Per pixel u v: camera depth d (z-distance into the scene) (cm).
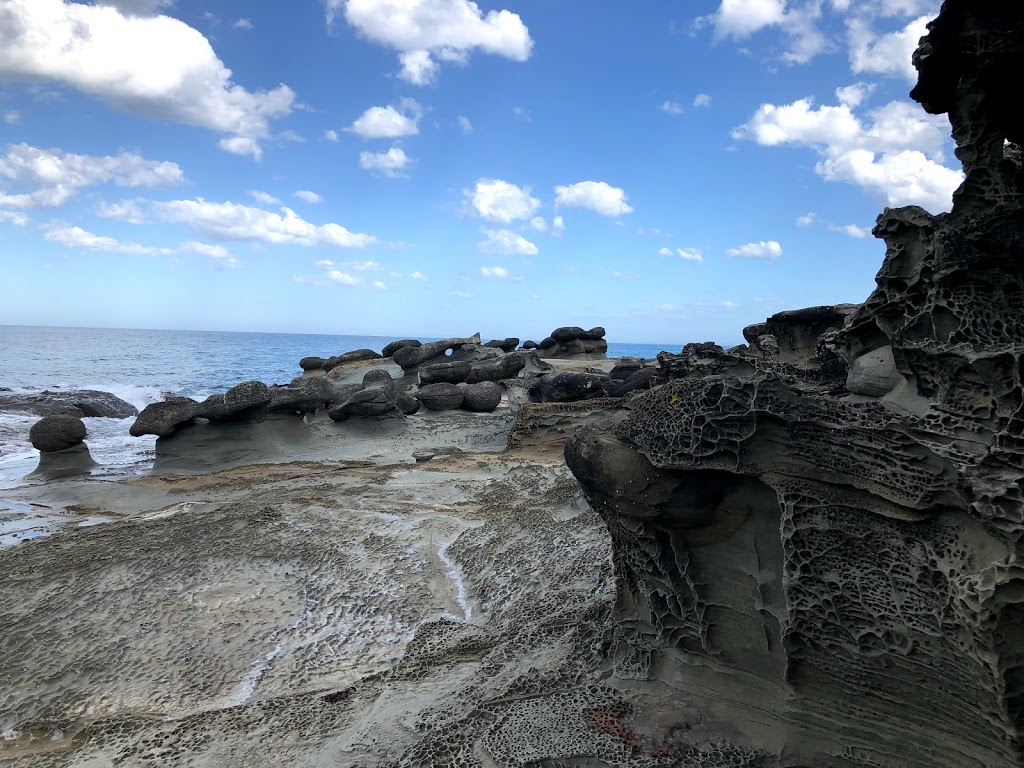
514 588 530
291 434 1159
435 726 342
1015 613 226
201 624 520
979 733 254
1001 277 270
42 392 2072
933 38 262
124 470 1120
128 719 397
